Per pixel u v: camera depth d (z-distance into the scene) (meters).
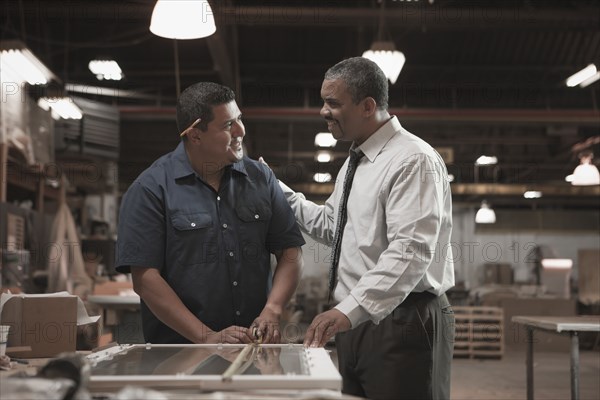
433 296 2.21
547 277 14.35
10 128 6.30
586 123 11.41
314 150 14.58
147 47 10.15
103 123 8.61
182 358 1.55
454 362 8.74
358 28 9.38
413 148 2.14
